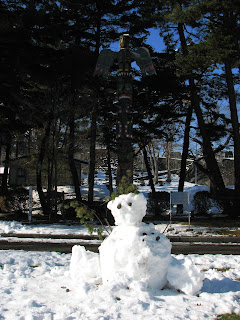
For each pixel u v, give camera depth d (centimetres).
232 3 1692
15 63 1898
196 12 1727
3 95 2130
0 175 3716
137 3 2188
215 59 1714
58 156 2291
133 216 571
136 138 2425
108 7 2145
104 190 3353
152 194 2294
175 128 2925
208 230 1498
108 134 2455
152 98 2234
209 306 470
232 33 1828
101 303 474
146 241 545
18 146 2925
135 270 537
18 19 1895
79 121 2609
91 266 609
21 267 735
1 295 524
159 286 543
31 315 422
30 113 2036
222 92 2433
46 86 2109
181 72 1809
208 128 2383
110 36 2292
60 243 1243
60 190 3256
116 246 557
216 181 2098
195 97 2167
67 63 1947
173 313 441
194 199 2219
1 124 2341
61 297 512
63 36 2136
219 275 664
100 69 1463
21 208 2219
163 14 2034
